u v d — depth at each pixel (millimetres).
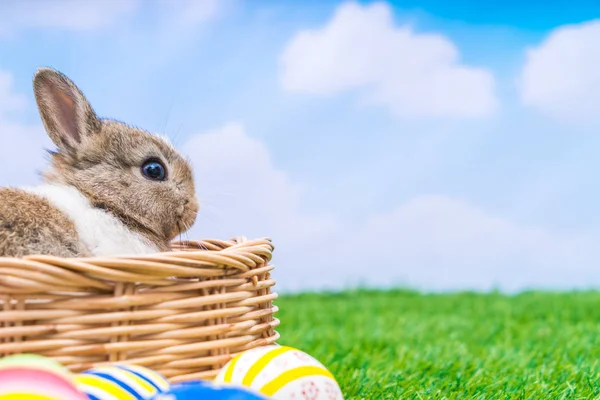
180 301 476
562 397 554
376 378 611
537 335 797
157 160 575
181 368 478
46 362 426
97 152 567
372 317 959
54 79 573
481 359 680
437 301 1146
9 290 453
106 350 464
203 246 596
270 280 527
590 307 991
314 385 456
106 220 545
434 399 559
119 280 464
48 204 526
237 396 411
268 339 521
